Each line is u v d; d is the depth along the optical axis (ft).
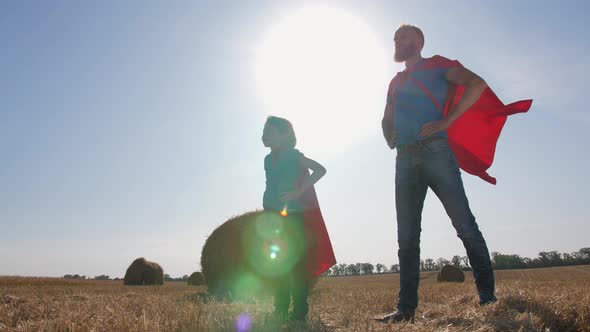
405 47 13.94
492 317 11.28
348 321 11.56
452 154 12.93
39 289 36.83
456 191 12.65
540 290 18.31
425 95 13.19
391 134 14.51
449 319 11.78
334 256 12.03
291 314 11.48
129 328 9.43
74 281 94.17
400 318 12.55
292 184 11.98
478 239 12.96
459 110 12.40
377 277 152.46
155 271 84.99
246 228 32.42
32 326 10.45
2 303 18.37
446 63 13.23
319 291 27.66
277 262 11.82
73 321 10.53
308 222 11.93
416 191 13.17
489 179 14.71
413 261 13.15
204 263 33.55
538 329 10.21
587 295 14.16
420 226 13.37
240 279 31.63
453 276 94.27
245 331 9.54
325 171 12.06
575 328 11.26
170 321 10.36
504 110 13.51
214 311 11.61
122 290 36.32
